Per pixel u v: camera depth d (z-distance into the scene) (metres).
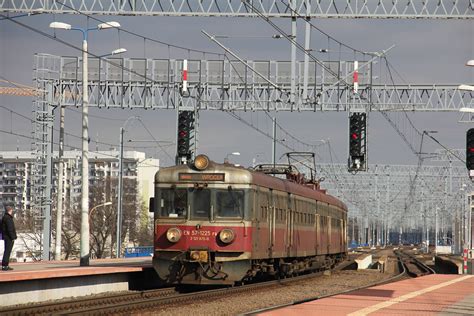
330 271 102.50
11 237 61.69
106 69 117.62
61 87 118.25
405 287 66.50
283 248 75.31
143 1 78.19
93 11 77.94
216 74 117.38
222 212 64.06
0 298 51.00
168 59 117.69
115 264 81.06
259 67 116.81
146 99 118.12
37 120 117.88
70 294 58.56
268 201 70.00
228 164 66.00
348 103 113.06
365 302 49.19
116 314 45.88
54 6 77.69
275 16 78.94
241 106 117.69
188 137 96.62
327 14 78.81
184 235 63.81
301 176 95.56
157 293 61.69
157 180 65.38
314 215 91.25
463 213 192.38
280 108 115.75
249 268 63.91
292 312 41.56
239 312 47.75
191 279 63.78
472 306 48.31
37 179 121.38
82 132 78.00
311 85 115.44
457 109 115.12
